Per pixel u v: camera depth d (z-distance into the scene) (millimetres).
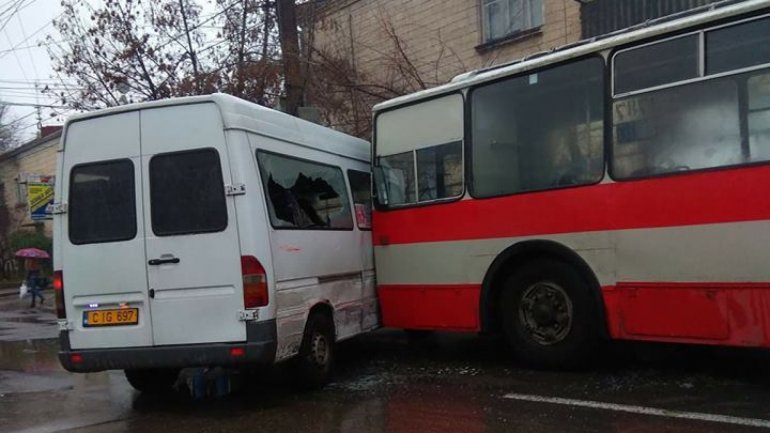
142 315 5738
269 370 7145
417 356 7734
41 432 5367
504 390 5898
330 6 15547
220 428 5270
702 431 4543
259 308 5504
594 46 6004
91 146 6004
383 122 7555
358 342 8812
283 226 5965
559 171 6195
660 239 5562
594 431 4680
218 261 5574
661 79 5637
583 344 6059
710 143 5355
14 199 31438
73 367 5863
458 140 6898
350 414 5465
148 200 5789
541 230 6242
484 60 13523
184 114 5773
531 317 6441
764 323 5051
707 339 5320
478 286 6676
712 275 5293
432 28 14438
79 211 5980
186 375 7336
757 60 5156
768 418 4734
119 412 5984
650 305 5617
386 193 7488
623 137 5805
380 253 7512
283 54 12562
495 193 6594
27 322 14516
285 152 6285
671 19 5742
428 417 5250
